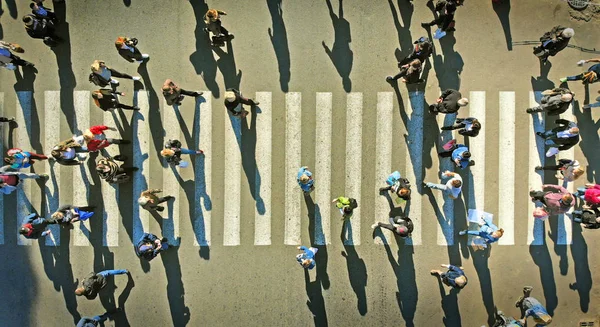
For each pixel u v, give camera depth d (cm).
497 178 1066
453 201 1066
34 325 1064
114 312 1052
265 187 1067
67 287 1061
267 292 1070
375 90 1064
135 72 1055
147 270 1064
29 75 1052
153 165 1059
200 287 1069
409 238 1070
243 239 1069
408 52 1065
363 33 1063
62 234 1059
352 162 1065
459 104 870
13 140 1057
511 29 1066
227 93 887
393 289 1073
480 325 1076
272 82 1060
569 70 1068
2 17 1052
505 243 1072
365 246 1069
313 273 1070
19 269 1063
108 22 1055
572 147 1067
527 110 1061
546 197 961
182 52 1059
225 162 1064
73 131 1055
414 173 1066
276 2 1059
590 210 995
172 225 1064
